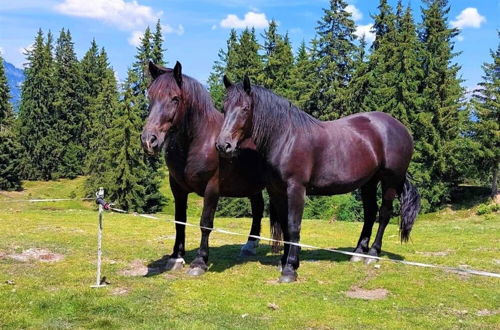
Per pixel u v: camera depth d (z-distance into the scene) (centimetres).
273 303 507
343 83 3412
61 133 4797
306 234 1097
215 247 827
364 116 681
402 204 696
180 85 544
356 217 2581
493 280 623
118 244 837
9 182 4009
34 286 559
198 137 583
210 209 612
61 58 5025
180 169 599
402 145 675
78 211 1405
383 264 686
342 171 617
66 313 469
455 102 3034
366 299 538
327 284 590
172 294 536
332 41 3378
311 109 3450
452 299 541
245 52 3419
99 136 3966
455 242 959
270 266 679
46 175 4694
